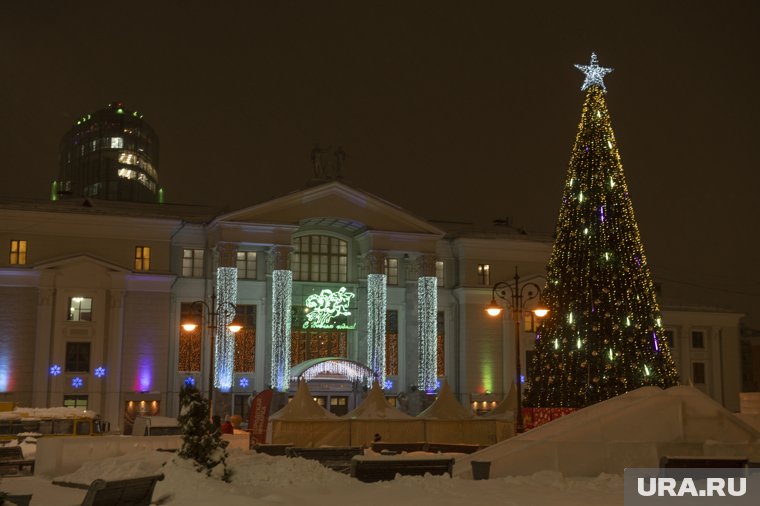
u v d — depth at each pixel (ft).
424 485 65.10
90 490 48.24
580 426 75.56
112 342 210.18
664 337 133.69
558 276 136.77
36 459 89.45
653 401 77.20
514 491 62.44
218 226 218.38
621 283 131.85
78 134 594.65
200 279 222.48
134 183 583.58
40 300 207.21
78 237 214.69
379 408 142.61
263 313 223.92
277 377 216.74
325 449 89.97
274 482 67.26
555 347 135.03
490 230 268.00
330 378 222.89
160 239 220.64
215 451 66.90
